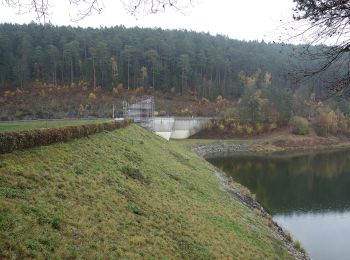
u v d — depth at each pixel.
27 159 16.66
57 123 39.00
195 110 117.44
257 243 20.80
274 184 48.41
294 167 62.84
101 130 30.86
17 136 17.19
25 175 14.77
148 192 20.62
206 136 99.75
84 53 134.25
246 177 52.88
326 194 43.38
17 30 134.12
